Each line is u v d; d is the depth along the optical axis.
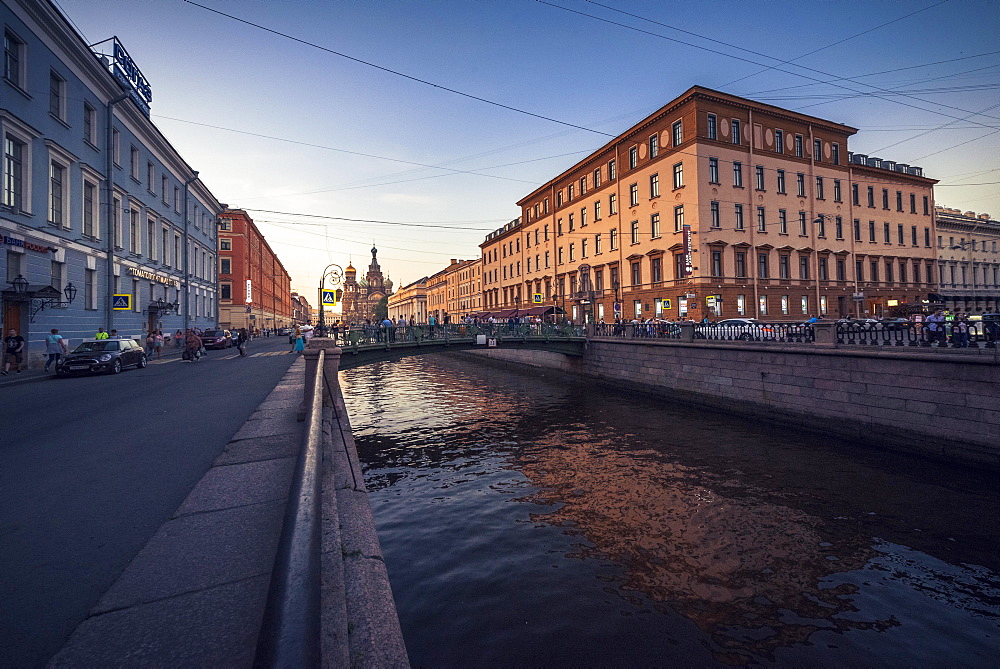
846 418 14.89
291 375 15.39
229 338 39.50
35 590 2.87
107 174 23.64
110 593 2.76
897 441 13.43
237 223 59.91
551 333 31.23
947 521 9.53
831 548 8.66
